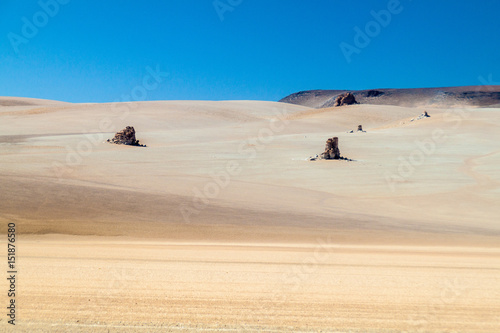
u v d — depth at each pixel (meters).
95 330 8.08
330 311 9.54
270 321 8.82
